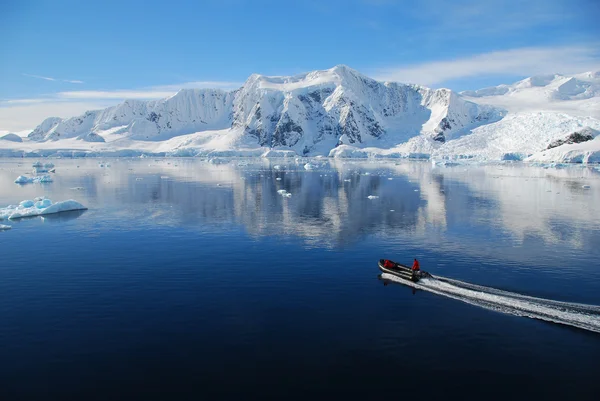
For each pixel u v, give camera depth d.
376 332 23.12
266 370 19.64
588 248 40.56
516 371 19.59
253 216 57.47
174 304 26.89
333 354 20.94
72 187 96.44
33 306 26.62
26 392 18.12
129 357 20.72
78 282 30.92
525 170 166.88
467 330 23.34
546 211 62.09
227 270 33.56
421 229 49.09
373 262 35.72
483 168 182.25
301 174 143.75
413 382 18.81
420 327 23.70
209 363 20.20
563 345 21.75
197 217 56.69
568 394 18.06
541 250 39.88
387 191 89.25
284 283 30.61
